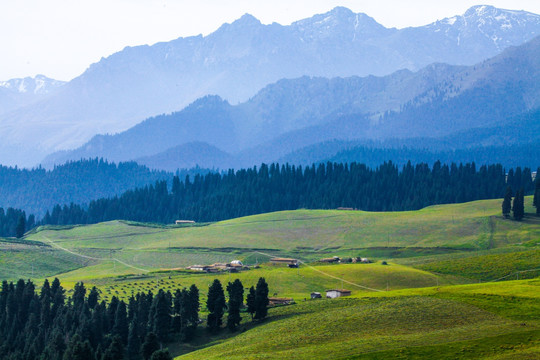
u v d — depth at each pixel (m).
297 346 166.38
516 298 184.50
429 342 154.88
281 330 184.62
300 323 187.88
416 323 171.38
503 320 166.50
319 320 186.62
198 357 175.25
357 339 164.38
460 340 154.12
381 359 148.62
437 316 174.75
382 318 178.00
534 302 179.38
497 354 144.62
